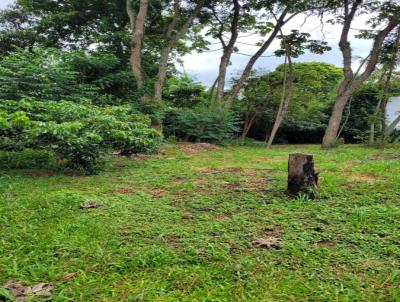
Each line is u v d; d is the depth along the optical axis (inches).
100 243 127.7
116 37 621.3
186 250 122.8
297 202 182.5
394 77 631.2
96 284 99.6
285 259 116.7
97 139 254.4
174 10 643.5
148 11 653.3
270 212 167.8
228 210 172.4
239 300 91.9
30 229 141.4
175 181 247.6
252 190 212.8
